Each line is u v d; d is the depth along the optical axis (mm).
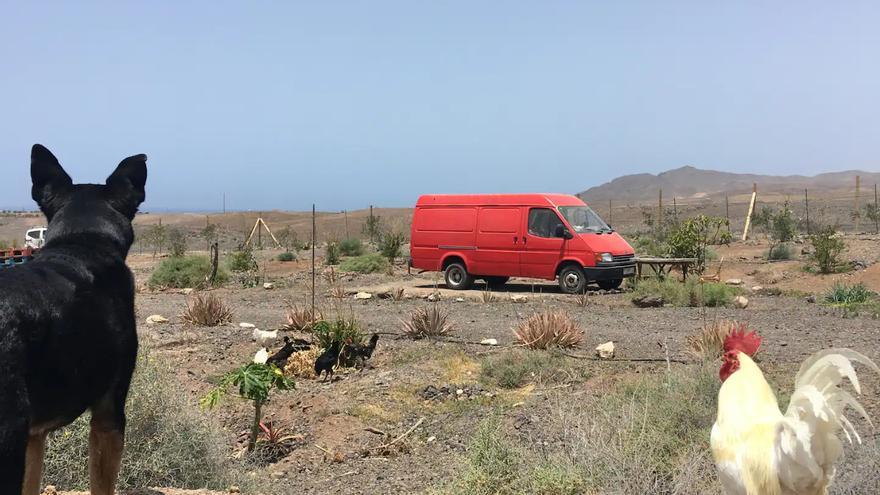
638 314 17156
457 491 6848
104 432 4312
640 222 70812
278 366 12219
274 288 24484
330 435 9609
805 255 29203
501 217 21891
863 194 116500
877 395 9164
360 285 24641
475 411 9969
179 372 11695
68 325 3842
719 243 36062
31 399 3730
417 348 13125
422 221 23297
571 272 20859
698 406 7883
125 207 4527
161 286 25281
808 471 4098
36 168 4562
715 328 12133
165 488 6469
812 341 12945
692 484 6281
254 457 8820
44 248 4207
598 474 6477
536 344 12664
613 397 8586
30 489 4320
